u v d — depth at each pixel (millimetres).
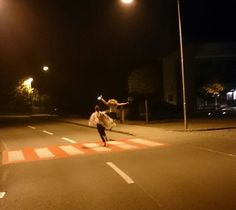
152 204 7312
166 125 27938
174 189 8430
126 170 11047
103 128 17703
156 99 49781
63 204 7727
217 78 47031
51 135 25469
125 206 7285
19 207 7699
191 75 45094
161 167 11227
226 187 8383
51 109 64938
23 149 18406
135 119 36031
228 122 28516
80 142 20172
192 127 25156
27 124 38344
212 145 15758
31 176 11133
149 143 17875
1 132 30125
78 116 47594
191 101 45000
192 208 6914
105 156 14305
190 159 12438
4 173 11961
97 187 9086
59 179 10383
